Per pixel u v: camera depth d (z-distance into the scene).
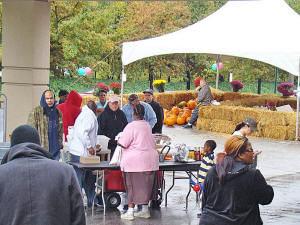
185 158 7.98
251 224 4.50
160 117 10.55
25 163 3.46
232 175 4.42
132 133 7.29
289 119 16.81
